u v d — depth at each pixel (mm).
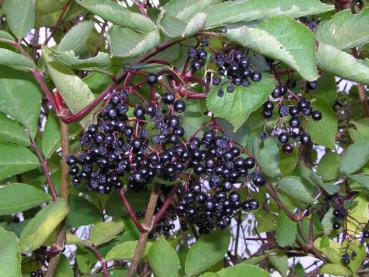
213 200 334
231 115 293
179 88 311
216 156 319
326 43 301
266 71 311
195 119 344
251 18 277
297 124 336
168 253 361
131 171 326
